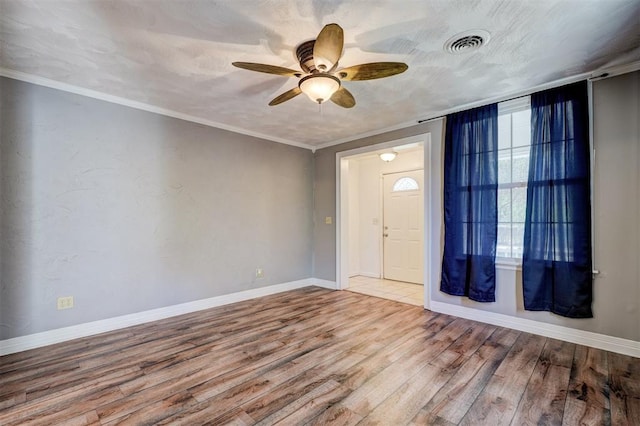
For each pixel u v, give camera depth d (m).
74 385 2.13
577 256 2.79
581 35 2.18
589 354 2.60
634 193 2.58
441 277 3.75
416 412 1.85
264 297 4.53
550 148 2.93
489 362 2.47
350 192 6.35
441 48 2.34
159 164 3.58
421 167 5.56
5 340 2.64
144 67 2.61
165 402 1.94
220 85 2.96
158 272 3.55
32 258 2.78
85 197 3.07
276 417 1.79
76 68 2.63
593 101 2.75
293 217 5.09
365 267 6.35
